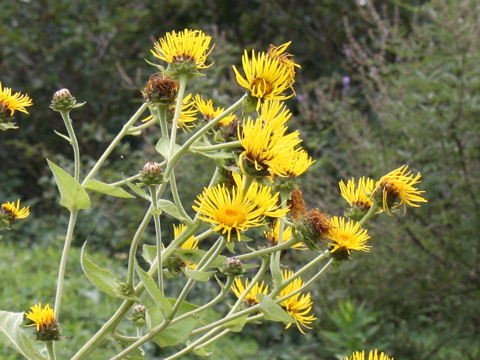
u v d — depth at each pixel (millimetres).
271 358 5168
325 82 7590
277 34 9023
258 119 1479
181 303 1538
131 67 8266
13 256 5895
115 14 8625
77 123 8234
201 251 1619
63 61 8312
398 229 4906
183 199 5676
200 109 1780
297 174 1646
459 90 4969
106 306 4527
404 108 5168
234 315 1590
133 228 5977
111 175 6301
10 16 8469
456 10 5074
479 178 5012
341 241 1607
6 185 7852
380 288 5129
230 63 7609
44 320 1611
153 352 4539
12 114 1827
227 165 1608
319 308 5406
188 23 9039
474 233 4977
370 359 1541
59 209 7406
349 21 8656
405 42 5555
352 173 5457
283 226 1656
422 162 5371
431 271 5012
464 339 5137
